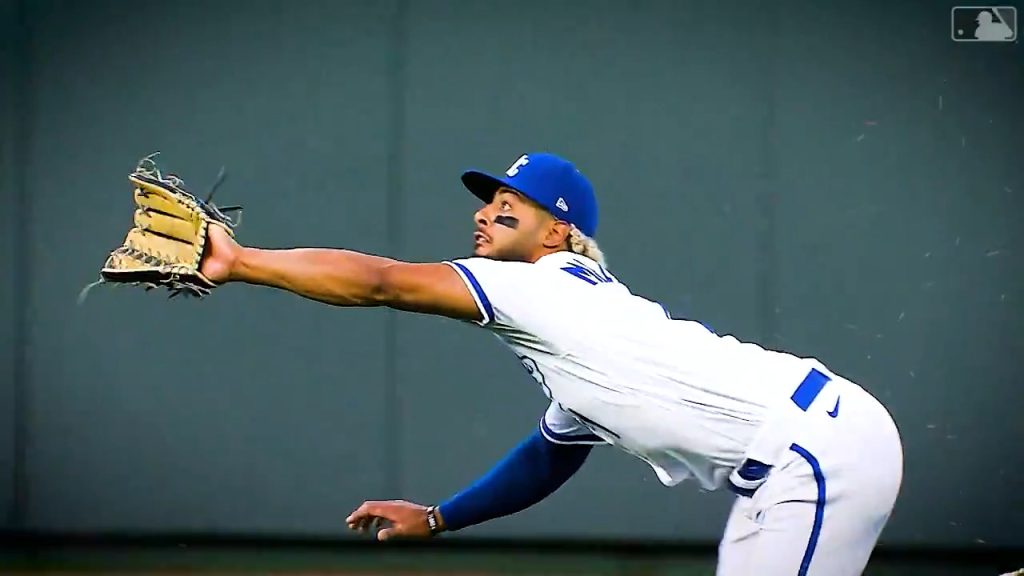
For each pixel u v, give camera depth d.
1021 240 19.75
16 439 20.17
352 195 20.17
